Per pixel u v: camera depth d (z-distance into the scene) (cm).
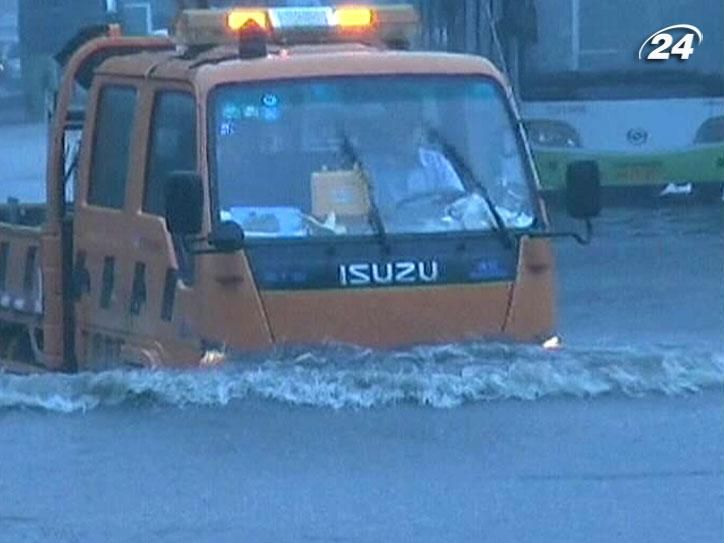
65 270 4616
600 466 3369
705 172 9350
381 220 3981
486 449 3475
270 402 3738
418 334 3969
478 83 4103
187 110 4034
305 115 4009
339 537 3023
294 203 3962
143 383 3812
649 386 3862
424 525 3080
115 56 4516
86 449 3516
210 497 3244
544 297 4047
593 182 4100
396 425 3609
